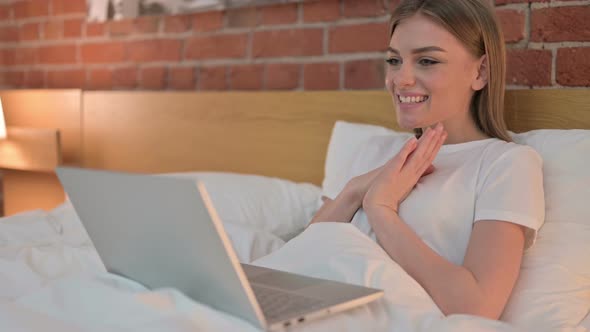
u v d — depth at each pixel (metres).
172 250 0.93
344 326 0.93
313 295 0.97
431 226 1.27
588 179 1.34
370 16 2.07
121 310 0.91
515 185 1.22
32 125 2.91
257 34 2.37
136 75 2.77
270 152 2.21
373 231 1.31
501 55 1.40
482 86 1.40
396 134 1.73
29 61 3.19
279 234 1.77
